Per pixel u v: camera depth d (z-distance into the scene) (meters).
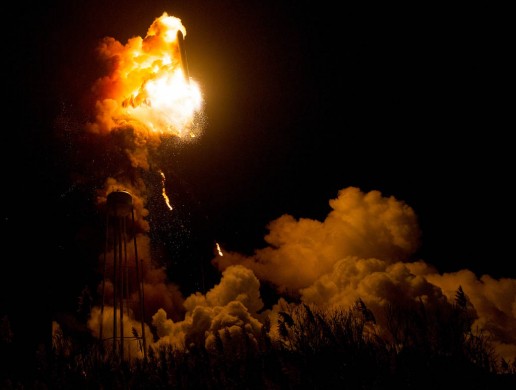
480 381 5.27
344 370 5.76
